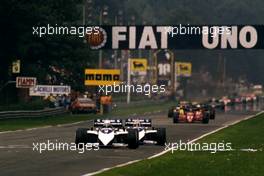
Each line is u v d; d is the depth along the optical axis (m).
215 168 57.16
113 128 79.50
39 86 171.75
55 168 57.12
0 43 193.12
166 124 141.75
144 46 174.50
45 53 198.88
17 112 155.50
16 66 195.62
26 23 192.50
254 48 172.38
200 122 149.25
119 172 53.28
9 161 62.38
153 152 74.25
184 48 173.12
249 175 52.38
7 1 187.00
